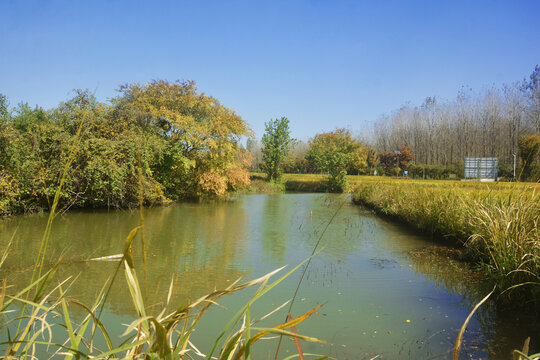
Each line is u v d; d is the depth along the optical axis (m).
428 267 5.55
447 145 61.09
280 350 2.95
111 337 3.07
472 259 5.68
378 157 55.22
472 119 59.00
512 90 56.62
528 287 3.73
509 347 2.92
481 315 3.61
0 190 10.58
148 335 0.86
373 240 7.92
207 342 3.03
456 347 0.96
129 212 13.14
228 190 24.50
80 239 7.83
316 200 19.72
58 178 11.98
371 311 3.78
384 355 2.81
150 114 16.38
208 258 6.25
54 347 2.82
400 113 76.81
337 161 29.72
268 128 34.09
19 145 11.51
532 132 46.75
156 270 5.43
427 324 3.44
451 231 7.34
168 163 16.80
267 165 34.25
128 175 13.61
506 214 4.55
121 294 4.22
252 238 8.21
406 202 10.99
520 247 3.78
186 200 19.17
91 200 13.49
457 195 8.05
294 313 3.75
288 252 6.77
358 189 19.66
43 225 9.78
